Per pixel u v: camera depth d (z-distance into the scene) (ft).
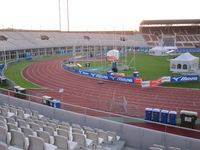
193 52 289.33
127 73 152.56
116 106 84.64
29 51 259.60
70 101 94.38
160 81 121.29
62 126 44.80
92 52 304.09
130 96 101.24
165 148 42.93
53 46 292.20
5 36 252.62
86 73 151.12
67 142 33.78
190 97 97.55
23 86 119.96
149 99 96.27
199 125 69.15
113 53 186.50
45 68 180.65
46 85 123.44
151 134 46.09
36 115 56.85
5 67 174.81
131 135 48.24
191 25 375.45
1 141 34.99
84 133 44.14
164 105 88.48
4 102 69.41
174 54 266.77
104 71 164.66
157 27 382.63
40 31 310.65
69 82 130.93
